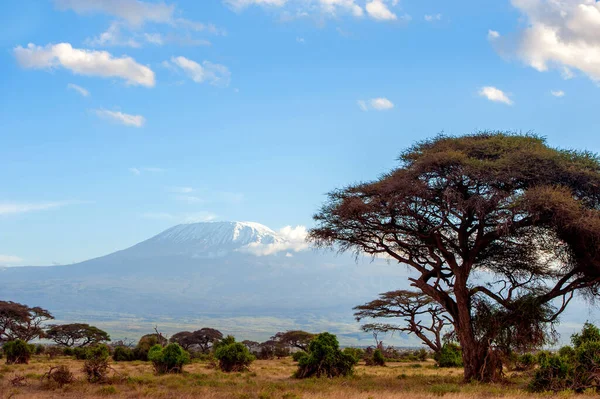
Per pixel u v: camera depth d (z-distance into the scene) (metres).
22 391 21.72
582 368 21.89
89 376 25.39
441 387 22.89
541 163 25.09
